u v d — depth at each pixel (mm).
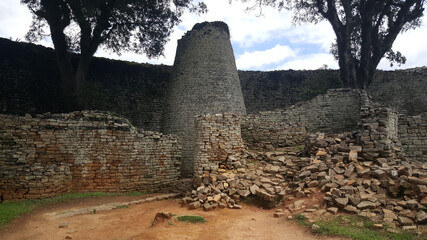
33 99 20750
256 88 30484
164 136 14234
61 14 18953
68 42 20484
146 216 8734
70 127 12164
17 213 8484
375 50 22750
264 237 6500
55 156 11734
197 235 6672
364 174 8953
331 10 22250
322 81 30281
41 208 9398
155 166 13688
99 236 6867
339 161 10219
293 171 10578
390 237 5918
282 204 8625
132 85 25828
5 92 19766
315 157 10984
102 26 19172
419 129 13656
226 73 20922
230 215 8242
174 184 14031
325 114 17719
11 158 10891
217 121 12336
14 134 11203
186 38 21859
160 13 21641
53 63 21984
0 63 19859
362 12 22188
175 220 7695
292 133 15641
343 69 21781
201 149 11859
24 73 20672
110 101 24406
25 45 20984
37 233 7078
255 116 17078
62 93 19750
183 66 21234
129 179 12859
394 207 7137
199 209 9008
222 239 6434
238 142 12492
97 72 24219
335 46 28609
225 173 11203
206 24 21594
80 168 12047
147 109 26219
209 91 20156
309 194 8633
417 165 9664
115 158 12703
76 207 9750
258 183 9781
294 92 30328
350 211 7242
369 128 11320
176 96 20859
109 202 10680
